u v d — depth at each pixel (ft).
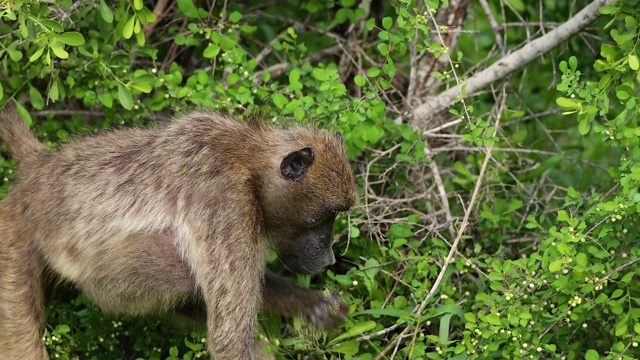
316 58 34.53
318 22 36.09
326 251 25.85
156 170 24.82
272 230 25.64
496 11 37.11
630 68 27.22
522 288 24.95
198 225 24.14
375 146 30.68
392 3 36.24
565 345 26.03
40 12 25.38
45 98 31.53
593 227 25.22
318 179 25.14
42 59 26.99
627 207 24.67
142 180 24.76
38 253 25.00
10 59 28.07
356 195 25.63
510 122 33.27
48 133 29.86
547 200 30.66
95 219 24.49
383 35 27.89
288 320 26.84
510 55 31.68
